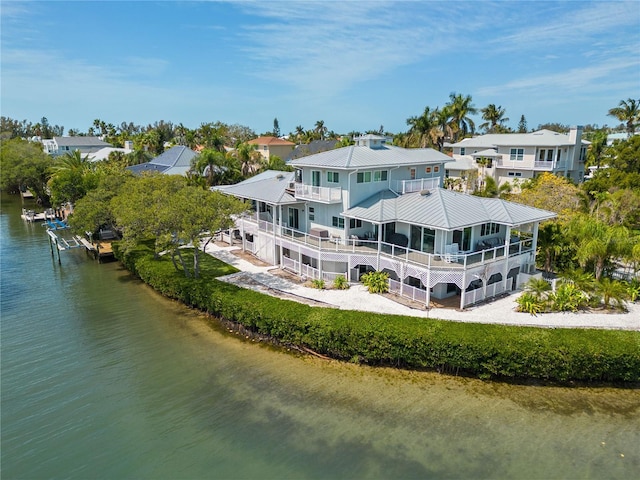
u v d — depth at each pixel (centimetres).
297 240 3269
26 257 4297
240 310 2483
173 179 3516
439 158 3588
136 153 7981
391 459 1532
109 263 4084
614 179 4175
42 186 7656
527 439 1628
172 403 1891
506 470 1477
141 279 3566
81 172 5544
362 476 1455
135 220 2833
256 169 7000
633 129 6531
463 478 1441
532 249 2944
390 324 2125
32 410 1855
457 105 7050
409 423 1727
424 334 2027
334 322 2180
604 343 1919
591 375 1914
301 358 2248
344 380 2038
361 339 2095
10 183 7662
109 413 1830
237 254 3909
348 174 3050
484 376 1984
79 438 1678
